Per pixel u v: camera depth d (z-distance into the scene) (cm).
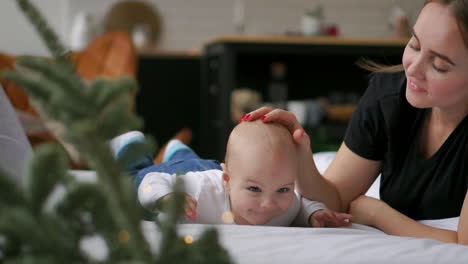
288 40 400
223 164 109
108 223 32
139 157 32
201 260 32
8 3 415
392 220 113
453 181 118
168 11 486
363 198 123
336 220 106
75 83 29
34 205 30
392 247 72
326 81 475
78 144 28
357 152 128
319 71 473
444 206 120
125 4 477
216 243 32
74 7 467
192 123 449
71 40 461
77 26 444
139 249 30
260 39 395
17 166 82
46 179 31
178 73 444
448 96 100
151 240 60
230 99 393
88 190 32
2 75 31
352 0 507
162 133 445
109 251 32
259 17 496
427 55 98
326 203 120
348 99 460
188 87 446
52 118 30
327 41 404
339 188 127
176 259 31
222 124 392
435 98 101
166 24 486
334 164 132
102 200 32
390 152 124
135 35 476
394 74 127
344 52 407
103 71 334
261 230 78
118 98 30
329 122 442
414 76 101
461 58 95
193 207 97
